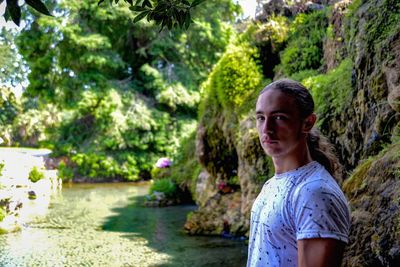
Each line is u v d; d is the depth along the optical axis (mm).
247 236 5629
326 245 1175
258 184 5316
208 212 6227
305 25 6207
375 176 2303
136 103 15531
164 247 5367
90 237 5965
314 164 1355
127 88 15680
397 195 2068
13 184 6844
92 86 14867
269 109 1346
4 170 7219
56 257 4953
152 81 15891
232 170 6430
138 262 4758
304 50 5922
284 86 1353
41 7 1145
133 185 13469
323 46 5773
